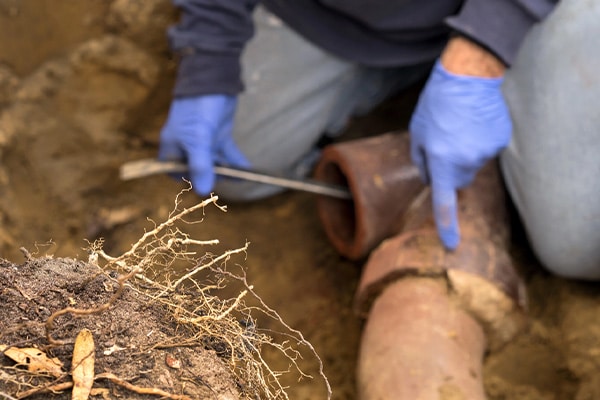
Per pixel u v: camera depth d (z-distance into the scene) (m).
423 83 2.69
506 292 1.74
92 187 2.48
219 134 2.11
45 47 2.37
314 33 2.19
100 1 2.37
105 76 2.43
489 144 1.80
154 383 0.79
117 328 0.82
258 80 2.31
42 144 2.38
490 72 1.79
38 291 0.83
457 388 1.53
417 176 1.96
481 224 1.88
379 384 1.58
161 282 0.94
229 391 0.84
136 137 2.54
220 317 0.89
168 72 2.46
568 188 1.80
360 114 2.67
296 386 1.96
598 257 1.86
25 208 2.31
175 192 2.53
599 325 1.86
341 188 2.12
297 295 2.23
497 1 1.69
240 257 2.32
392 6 2.01
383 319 1.71
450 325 1.67
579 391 1.78
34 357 0.76
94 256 0.93
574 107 1.74
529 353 1.92
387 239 1.96
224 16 1.97
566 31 1.73
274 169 2.52
